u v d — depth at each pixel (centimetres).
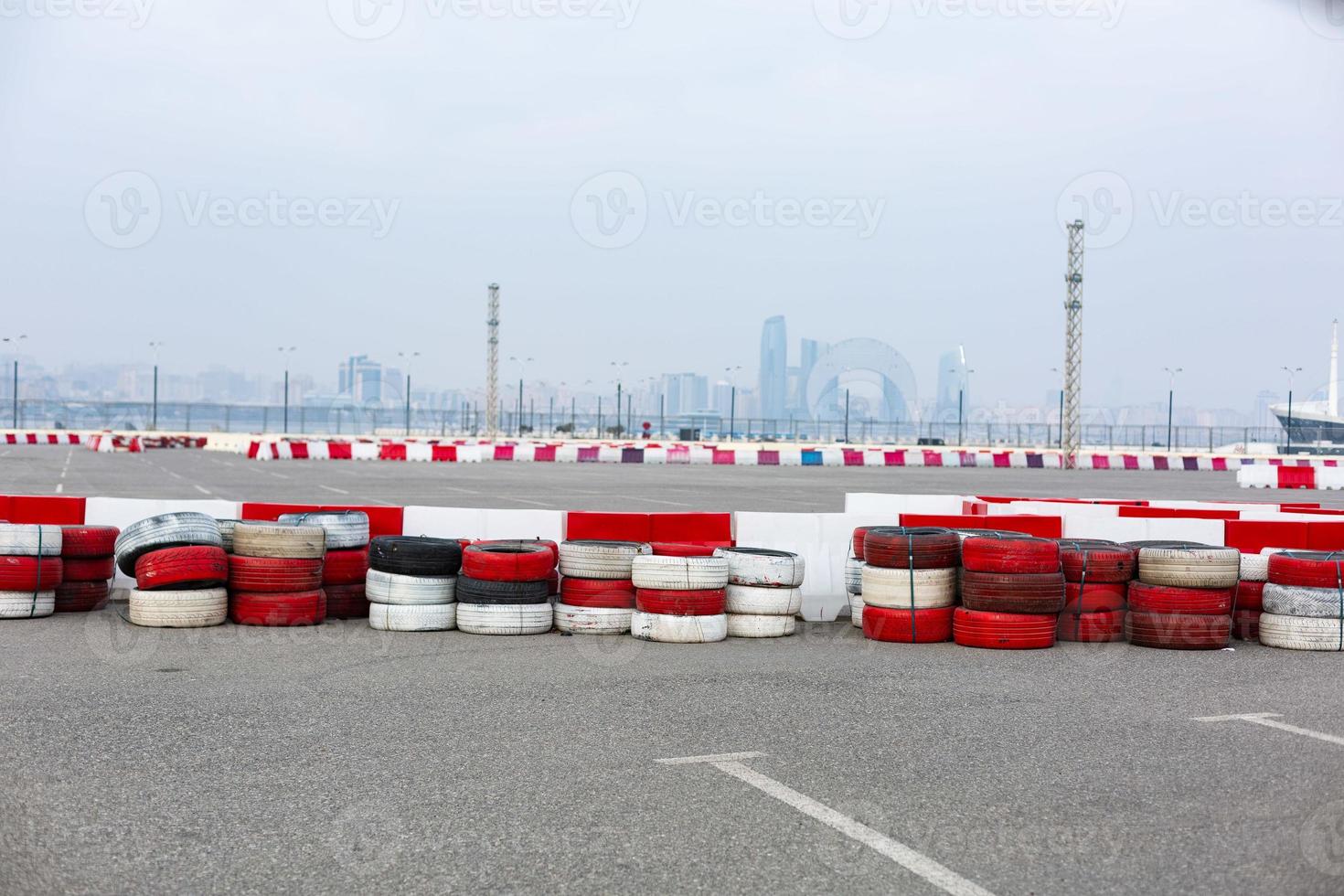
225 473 3072
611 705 603
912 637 813
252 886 359
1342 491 3133
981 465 4700
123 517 1013
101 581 899
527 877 367
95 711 572
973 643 796
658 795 450
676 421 10344
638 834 406
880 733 550
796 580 844
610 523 1006
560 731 545
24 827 407
